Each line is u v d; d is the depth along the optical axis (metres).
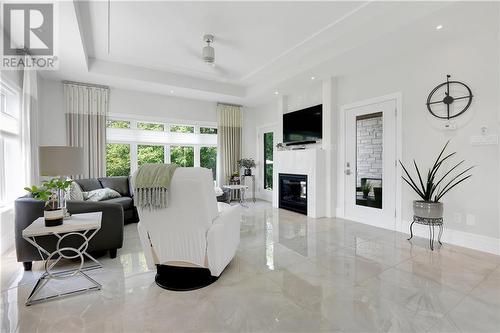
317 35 3.51
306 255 2.85
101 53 4.14
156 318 1.72
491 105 2.86
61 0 2.45
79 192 3.71
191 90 5.44
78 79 4.71
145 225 2.15
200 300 1.94
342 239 3.42
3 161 3.24
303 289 2.10
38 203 2.44
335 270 2.46
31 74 3.62
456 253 2.87
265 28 3.32
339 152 4.66
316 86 5.12
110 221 2.75
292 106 5.74
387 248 3.05
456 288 2.09
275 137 6.49
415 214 3.17
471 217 3.02
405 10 2.75
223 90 5.75
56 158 2.21
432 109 3.35
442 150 3.27
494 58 2.84
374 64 4.00
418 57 3.50
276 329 1.61
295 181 5.25
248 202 6.54
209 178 2.09
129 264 2.62
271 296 1.99
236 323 1.67
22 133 3.39
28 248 2.45
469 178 3.03
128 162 5.59
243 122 7.03
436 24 2.83
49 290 2.10
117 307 1.85
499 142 2.81
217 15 3.04
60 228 2.04
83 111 4.91
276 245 3.20
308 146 5.27
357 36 3.31
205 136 6.60
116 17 3.06
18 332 1.57
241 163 6.72
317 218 4.67
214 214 2.18
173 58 4.37
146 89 5.38
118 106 5.32
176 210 2.04
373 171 4.12
